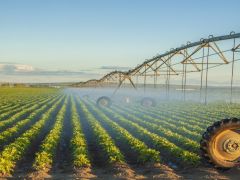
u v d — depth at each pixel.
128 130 30.16
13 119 35.38
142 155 17.34
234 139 14.77
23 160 17.98
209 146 14.80
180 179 14.29
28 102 68.12
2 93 115.50
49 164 16.70
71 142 21.31
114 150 18.17
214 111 49.97
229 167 14.84
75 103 67.44
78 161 16.42
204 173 15.16
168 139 24.80
